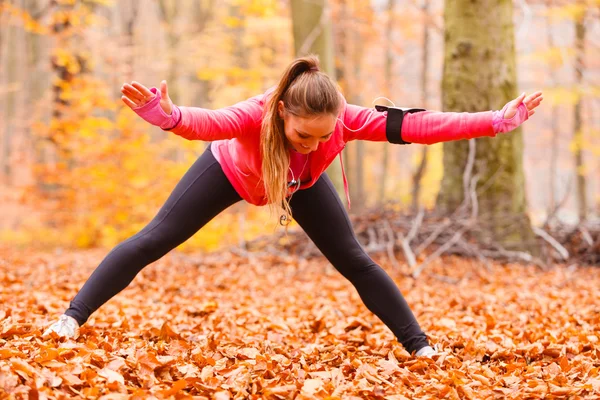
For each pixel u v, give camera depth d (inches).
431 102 766.5
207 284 259.0
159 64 716.0
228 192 124.9
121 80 585.6
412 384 109.7
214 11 761.6
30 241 526.0
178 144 486.3
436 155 875.4
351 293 239.6
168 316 173.2
